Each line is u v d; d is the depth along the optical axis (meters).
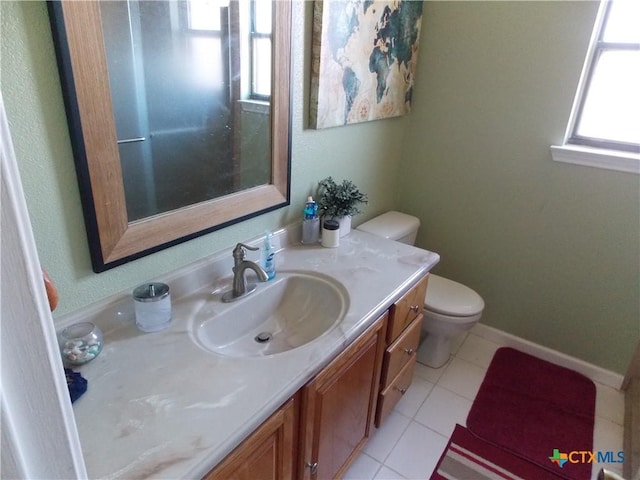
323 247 1.74
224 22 1.19
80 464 0.52
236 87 1.29
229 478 0.90
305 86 1.58
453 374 2.27
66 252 1.01
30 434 0.43
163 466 0.78
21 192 0.40
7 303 0.39
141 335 1.13
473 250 2.47
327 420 1.25
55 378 0.45
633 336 2.11
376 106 2.01
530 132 2.12
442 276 2.62
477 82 2.19
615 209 2.00
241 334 1.35
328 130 1.78
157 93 1.08
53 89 0.90
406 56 2.14
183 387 0.96
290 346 1.34
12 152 0.39
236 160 1.37
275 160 1.50
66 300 1.04
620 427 1.97
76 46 0.89
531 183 2.18
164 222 1.19
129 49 0.99
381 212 2.49
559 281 2.25
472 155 2.31
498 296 2.47
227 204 1.37
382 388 1.63
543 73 2.01
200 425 0.86
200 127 1.22
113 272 1.12
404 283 1.49
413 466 1.73
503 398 2.12
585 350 2.27
